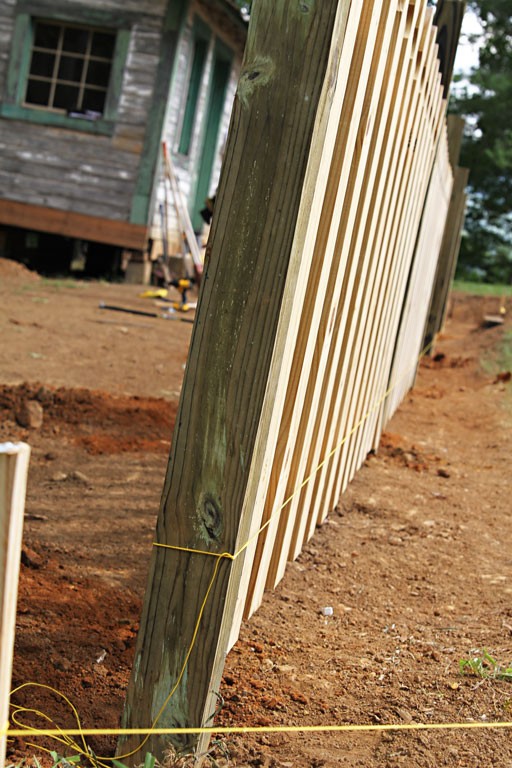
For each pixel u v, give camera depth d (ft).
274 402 8.21
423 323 34.53
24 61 50.52
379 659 11.34
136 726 8.33
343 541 16.34
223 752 8.55
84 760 8.73
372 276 14.20
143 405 23.63
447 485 20.95
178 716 8.21
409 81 13.93
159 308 43.21
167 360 30.73
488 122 115.44
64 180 50.96
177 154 54.44
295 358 9.32
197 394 7.82
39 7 49.85
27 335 31.17
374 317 16.35
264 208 7.51
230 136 7.55
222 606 8.00
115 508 16.65
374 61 10.19
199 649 8.10
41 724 9.22
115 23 49.37
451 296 72.79
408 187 17.56
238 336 7.67
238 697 9.97
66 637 11.16
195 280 53.26
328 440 13.37
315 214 8.23
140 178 49.96
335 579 14.52
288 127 7.40
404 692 10.25
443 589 14.35
